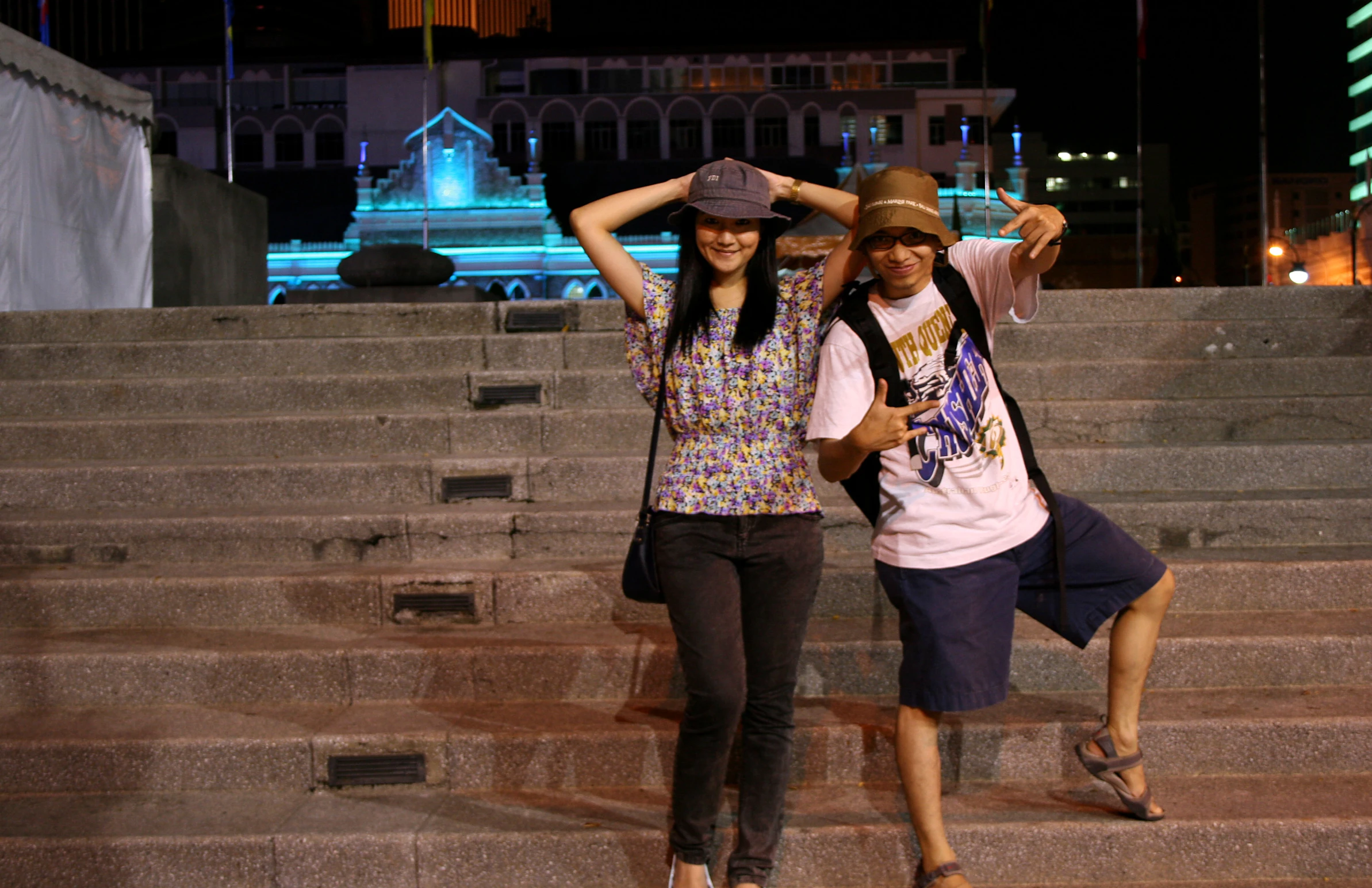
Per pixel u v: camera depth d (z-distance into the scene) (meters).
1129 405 4.75
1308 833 2.84
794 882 2.88
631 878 2.86
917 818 2.68
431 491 4.48
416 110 63.50
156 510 4.36
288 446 4.79
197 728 3.28
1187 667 3.45
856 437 2.36
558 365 5.33
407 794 3.16
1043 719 3.23
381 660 3.47
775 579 2.57
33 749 3.17
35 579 3.85
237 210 10.12
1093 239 53.16
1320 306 5.33
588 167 59.97
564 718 3.32
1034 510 2.69
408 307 5.64
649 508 2.64
